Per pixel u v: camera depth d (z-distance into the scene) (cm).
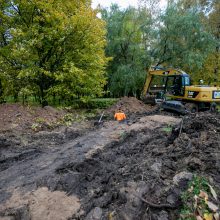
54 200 427
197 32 2008
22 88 1281
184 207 353
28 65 1293
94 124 1050
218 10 2164
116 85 2089
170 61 2111
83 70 1401
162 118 998
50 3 1269
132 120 1018
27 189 471
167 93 1455
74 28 1296
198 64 1942
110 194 411
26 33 1248
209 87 1302
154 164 459
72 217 387
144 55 2080
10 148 743
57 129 962
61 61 1379
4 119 933
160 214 351
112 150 641
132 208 365
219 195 378
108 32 2125
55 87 1335
